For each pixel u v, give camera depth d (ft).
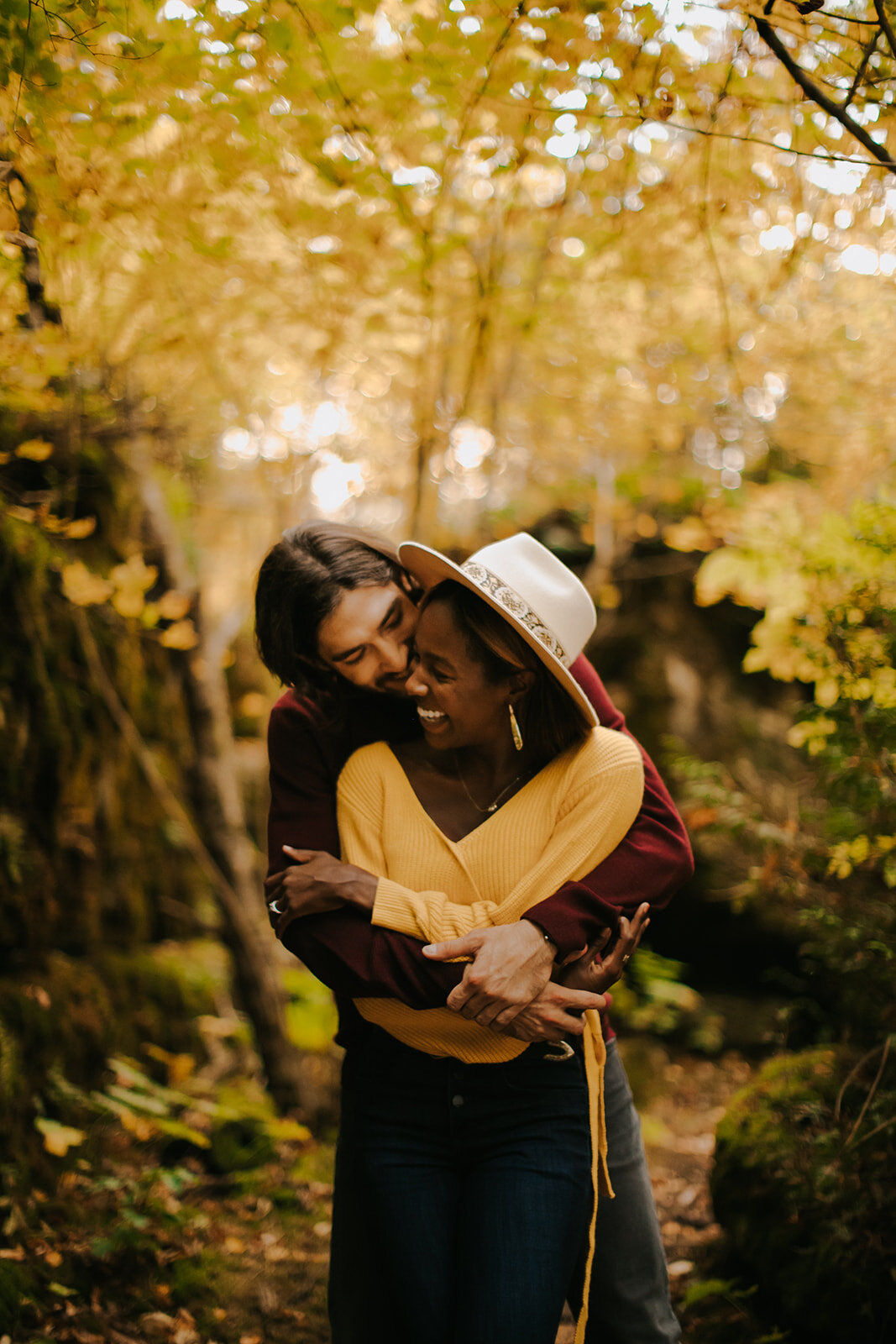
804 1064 9.38
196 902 15.08
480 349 10.30
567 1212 5.19
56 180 7.63
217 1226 9.91
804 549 8.58
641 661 19.13
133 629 12.66
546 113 7.59
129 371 11.04
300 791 5.96
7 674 10.89
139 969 12.84
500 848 5.47
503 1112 5.42
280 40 6.86
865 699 8.14
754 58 7.14
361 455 13.38
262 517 15.75
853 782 8.16
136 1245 8.45
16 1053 9.48
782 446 12.20
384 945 5.26
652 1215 6.09
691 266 10.05
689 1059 16.08
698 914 17.03
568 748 5.74
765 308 9.91
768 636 8.93
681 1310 8.58
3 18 6.28
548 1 6.81
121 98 7.24
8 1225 8.08
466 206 9.82
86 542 12.31
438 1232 5.27
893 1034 8.09
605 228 9.68
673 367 11.55
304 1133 11.68
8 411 11.05
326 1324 8.63
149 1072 11.96
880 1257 7.40
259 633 5.87
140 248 9.10
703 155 7.72
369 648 5.64
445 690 5.34
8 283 8.16
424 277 8.95
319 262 9.55
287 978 15.40
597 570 16.98
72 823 12.10
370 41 7.64
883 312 9.57
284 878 5.56
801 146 7.55
